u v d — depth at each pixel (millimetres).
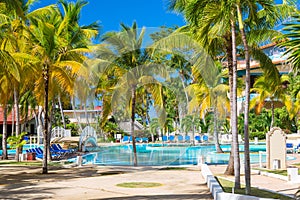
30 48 20672
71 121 58219
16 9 14461
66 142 36375
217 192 10867
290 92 38562
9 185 15180
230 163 17750
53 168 21859
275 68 16094
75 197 12312
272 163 19859
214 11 12117
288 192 13086
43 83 20625
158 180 16375
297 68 9047
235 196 10008
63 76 19844
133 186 14656
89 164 24031
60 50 21906
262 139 45375
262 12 13445
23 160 27188
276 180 16203
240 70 50344
